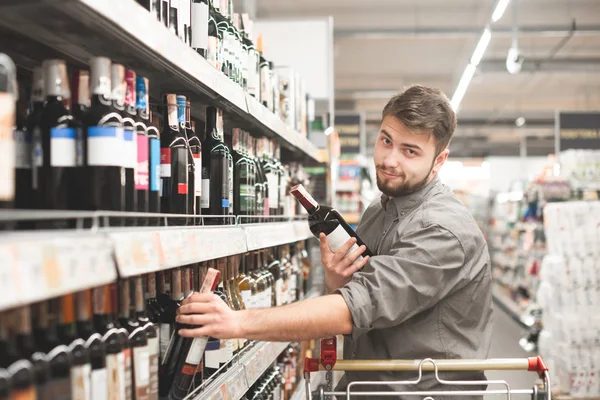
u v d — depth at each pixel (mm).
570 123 11859
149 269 1459
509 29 12320
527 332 9219
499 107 22078
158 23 1647
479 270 2146
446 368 1981
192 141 2125
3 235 1060
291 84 4164
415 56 15828
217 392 2080
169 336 1953
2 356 1133
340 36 13047
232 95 2379
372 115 23594
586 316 6672
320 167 6145
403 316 2004
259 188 3074
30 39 1644
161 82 2203
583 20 12867
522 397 4379
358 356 2287
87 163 1480
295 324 1846
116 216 1483
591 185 8469
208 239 1967
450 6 12242
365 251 2406
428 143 2133
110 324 1477
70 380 1253
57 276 1089
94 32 1575
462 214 2152
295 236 3561
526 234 10953
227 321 1776
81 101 1536
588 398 6629
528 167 27438
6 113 1149
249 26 3129
